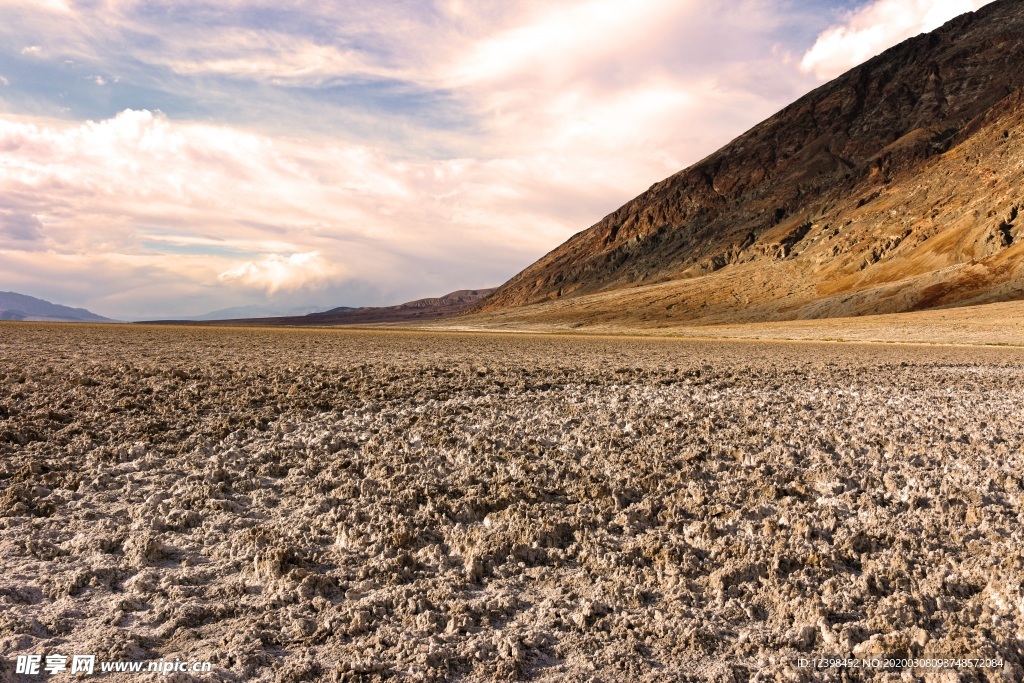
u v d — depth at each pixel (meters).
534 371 24.31
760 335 82.19
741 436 11.80
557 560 6.18
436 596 5.26
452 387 18.53
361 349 40.22
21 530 6.48
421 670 4.19
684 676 4.21
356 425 12.42
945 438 11.80
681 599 5.32
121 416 12.54
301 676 4.08
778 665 4.30
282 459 9.73
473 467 9.29
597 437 11.46
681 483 8.60
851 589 5.44
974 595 5.36
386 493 8.03
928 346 57.09
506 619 5.02
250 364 24.73
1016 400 17.75
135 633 4.49
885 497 8.12
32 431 10.73
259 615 4.89
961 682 4.08
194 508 7.36
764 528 6.84
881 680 4.19
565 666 4.34
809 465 9.76
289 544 6.20
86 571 5.45
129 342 40.66
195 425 11.88
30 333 48.69
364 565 5.83
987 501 7.95
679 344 59.22
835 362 34.28
